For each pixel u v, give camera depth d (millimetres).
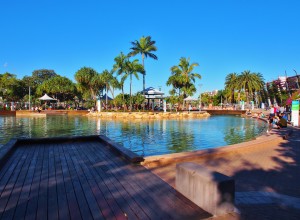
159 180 5055
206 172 3797
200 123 26125
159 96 43875
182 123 26000
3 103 50531
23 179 5121
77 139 10203
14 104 49000
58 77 59938
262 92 66438
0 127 21672
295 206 4078
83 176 5336
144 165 6426
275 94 54719
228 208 3447
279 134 13438
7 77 59344
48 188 4566
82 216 3422
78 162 6637
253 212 3832
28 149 8539
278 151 9109
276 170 6516
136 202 3898
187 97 50625
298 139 12344
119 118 33344
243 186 5215
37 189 4512
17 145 9227
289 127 18438
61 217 3395
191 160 7359
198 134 16953
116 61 39219
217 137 15547
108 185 4734
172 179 5262
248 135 16594
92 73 51469
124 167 6102
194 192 3830
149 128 20641
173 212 3541
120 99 43719
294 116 20266
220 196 3398
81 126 22344
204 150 8297
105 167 6098
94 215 3453
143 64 41344
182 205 3777
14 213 3514
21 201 3949
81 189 4512
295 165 7031
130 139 14562
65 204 3830
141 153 10617
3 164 6320
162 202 3893
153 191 4391
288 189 5047
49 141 9852
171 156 7160
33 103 56875
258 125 23953
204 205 3594
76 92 62562
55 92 58312
